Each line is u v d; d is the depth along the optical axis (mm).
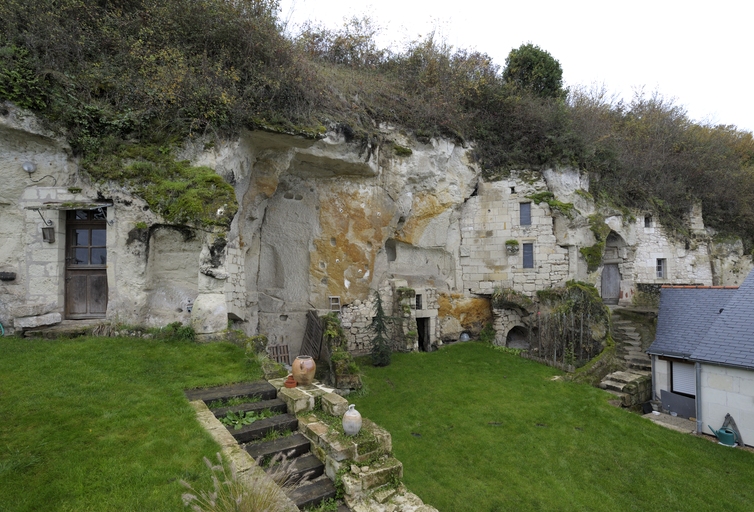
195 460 3602
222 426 4254
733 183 18484
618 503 5742
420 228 13094
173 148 6957
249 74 8227
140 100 6984
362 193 11766
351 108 10703
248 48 8203
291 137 8742
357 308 11992
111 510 2963
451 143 12711
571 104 18125
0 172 6387
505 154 13945
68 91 6469
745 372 7738
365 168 10938
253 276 10938
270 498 3014
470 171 13445
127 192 6617
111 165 6605
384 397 9078
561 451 7055
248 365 5848
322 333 10695
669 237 16578
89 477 3260
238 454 3771
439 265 14023
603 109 19016
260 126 8117
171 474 3396
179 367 5539
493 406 8742
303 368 5375
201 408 4582
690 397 9031
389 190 11953
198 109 7211
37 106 6227
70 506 2963
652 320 13453
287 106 8750
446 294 13812
